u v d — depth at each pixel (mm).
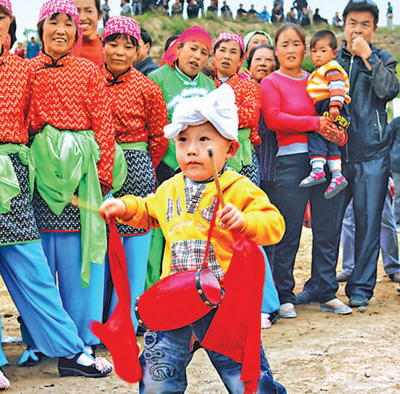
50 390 3889
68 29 4227
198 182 2828
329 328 5156
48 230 4238
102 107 4355
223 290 2715
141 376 2758
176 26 38594
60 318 4129
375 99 5910
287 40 5641
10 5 4043
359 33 5930
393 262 7008
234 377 2689
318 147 5574
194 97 2773
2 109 3980
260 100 5590
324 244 5801
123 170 4664
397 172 10516
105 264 4754
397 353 4395
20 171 4062
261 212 2699
